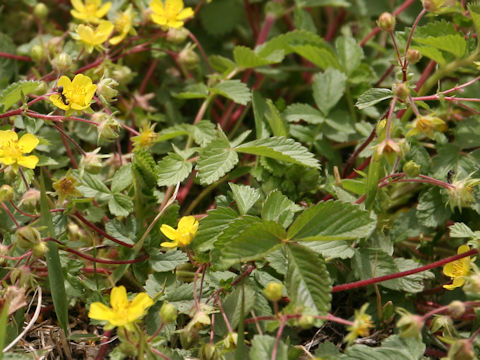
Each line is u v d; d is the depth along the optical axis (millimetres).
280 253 415
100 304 385
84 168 419
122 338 385
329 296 398
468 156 450
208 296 416
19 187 421
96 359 416
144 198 441
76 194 412
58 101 417
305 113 479
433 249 453
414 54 422
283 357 380
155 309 414
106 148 488
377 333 428
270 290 382
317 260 401
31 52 472
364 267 424
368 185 418
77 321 436
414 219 448
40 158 438
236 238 400
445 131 470
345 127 476
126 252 430
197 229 418
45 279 429
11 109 453
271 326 385
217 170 433
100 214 447
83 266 426
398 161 429
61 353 422
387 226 445
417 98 427
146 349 386
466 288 393
